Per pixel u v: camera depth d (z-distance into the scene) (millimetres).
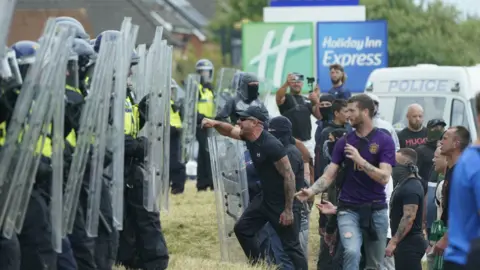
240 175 26359
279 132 25203
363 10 58031
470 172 14383
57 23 17656
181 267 23188
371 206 22219
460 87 37250
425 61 89188
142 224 21906
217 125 25016
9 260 16938
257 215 24531
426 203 27438
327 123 29500
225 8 100688
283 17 58062
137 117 21609
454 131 21109
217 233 29578
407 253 23844
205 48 98562
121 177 19375
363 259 22953
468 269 13828
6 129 17078
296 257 24578
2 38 16297
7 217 16844
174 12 95188
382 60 56250
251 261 24797
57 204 17219
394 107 38625
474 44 91188
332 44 56469
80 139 18109
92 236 18625
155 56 21484
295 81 31594
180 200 35219
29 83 16969
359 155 21922
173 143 35844
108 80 18531
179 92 36938
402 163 23953
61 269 18203
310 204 26531
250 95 28219
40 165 17250
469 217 14484
